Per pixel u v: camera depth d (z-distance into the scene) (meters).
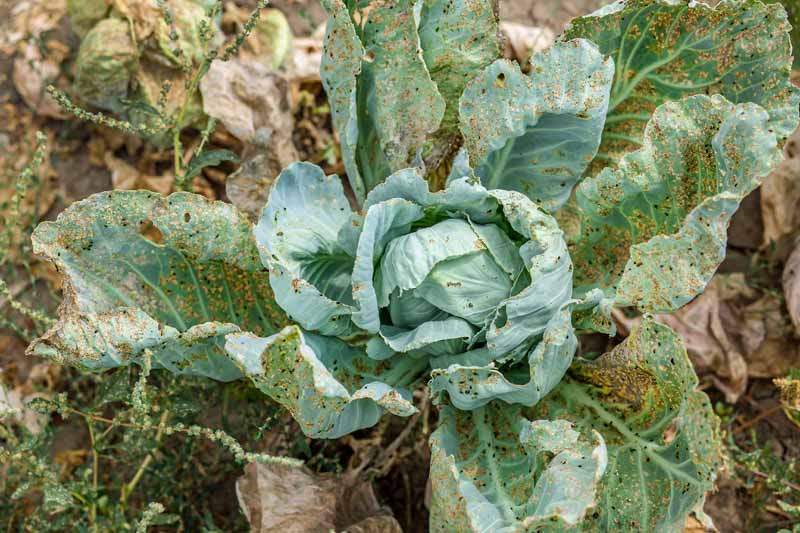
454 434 1.13
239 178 1.28
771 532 1.26
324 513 1.17
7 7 1.47
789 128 1.10
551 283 1.04
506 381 1.05
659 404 1.09
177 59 1.31
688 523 1.21
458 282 1.07
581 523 1.07
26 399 1.34
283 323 1.16
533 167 1.14
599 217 1.14
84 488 1.19
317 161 1.41
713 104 1.06
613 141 1.19
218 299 1.14
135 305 1.11
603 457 1.01
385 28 1.12
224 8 1.42
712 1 1.38
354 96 1.11
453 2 1.13
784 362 1.31
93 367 1.08
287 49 1.39
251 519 1.18
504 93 1.09
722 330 1.31
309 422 1.05
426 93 1.13
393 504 1.30
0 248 1.25
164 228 1.10
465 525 1.04
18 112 1.44
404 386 1.15
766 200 1.33
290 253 1.10
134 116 1.36
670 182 1.09
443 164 1.21
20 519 1.29
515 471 1.11
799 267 1.29
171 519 1.18
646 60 1.15
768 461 1.23
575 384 1.15
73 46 1.43
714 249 1.04
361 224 1.08
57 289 1.38
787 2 1.30
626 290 1.08
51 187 1.42
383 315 1.13
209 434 1.09
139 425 1.12
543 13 1.45
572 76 1.07
